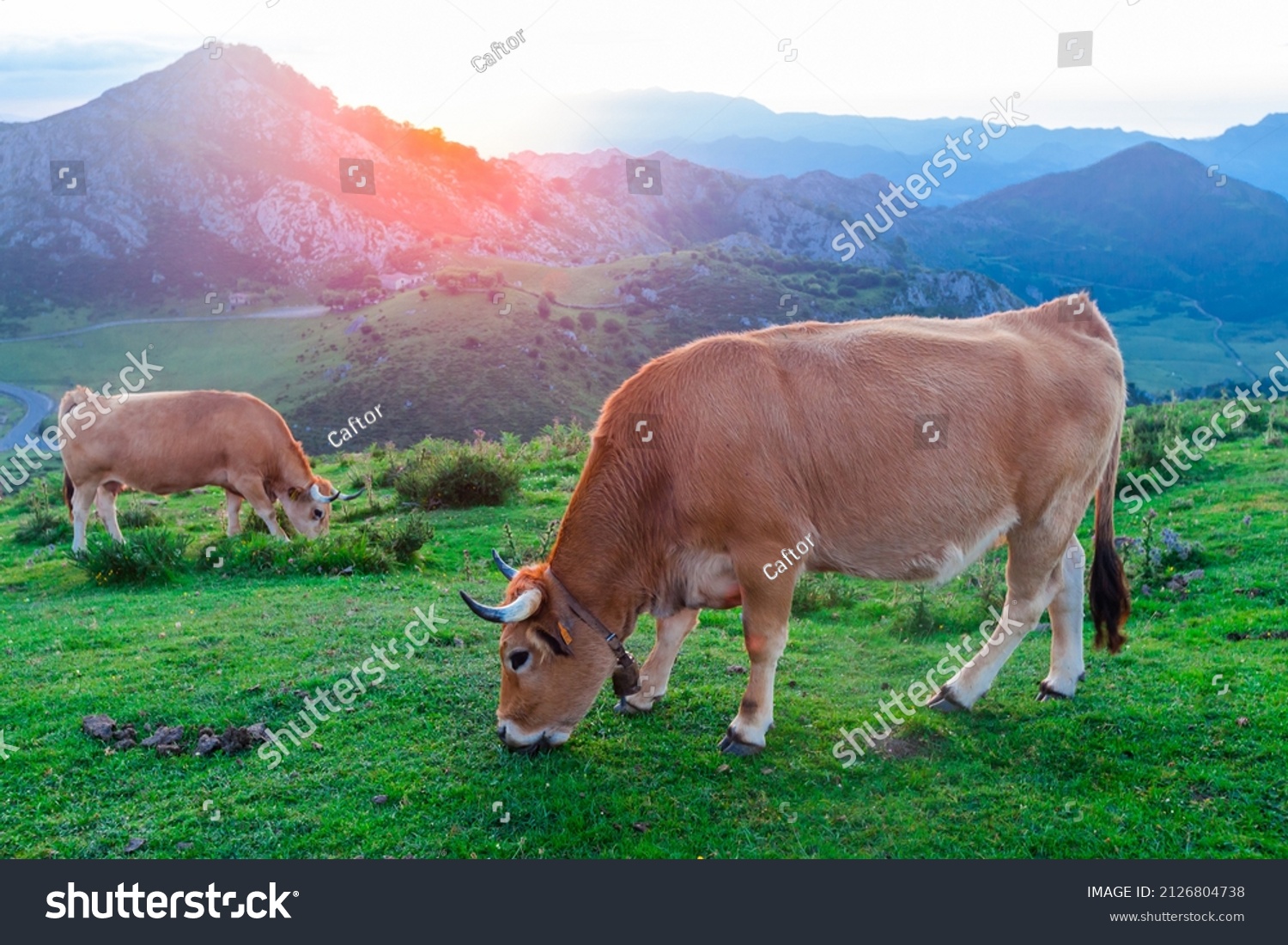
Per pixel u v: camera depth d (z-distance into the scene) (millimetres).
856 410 5414
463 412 94250
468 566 10641
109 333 143000
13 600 10133
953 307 118562
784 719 6055
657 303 118062
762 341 5637
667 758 5531
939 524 5566
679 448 5293
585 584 5312
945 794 5074
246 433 12781
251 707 6215
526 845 4684
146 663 7043
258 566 10844
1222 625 7555
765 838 4754
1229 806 4836
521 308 118188
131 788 5184
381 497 15945
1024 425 5641
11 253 178000
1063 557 6137
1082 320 6133
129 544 10523
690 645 7551
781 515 5328
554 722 5414
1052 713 6012
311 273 168000
